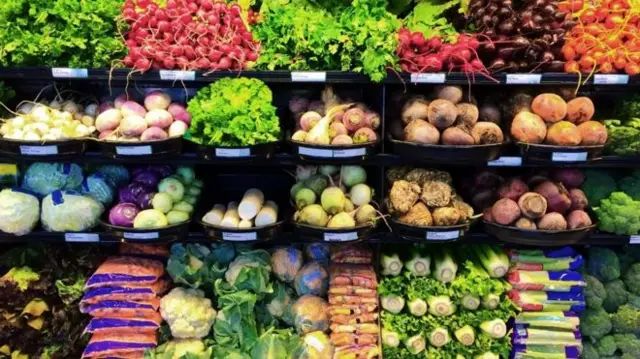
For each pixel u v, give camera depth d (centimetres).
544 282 259
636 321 267
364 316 259
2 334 254
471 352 256
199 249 275
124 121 240
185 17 247
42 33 238
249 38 252
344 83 260
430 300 253
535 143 238
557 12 236
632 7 249
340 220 245
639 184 274
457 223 242
